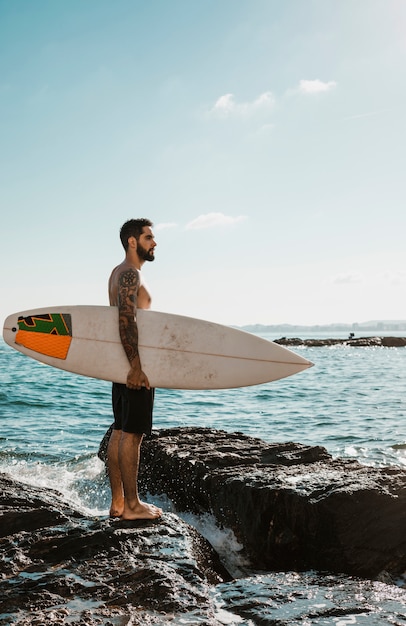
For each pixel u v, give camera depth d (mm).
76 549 3238
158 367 3842
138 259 3854
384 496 3783
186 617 2541
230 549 4480
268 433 10969
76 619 2506
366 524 3684
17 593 2744
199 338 4016
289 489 4090
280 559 4027
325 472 4699
